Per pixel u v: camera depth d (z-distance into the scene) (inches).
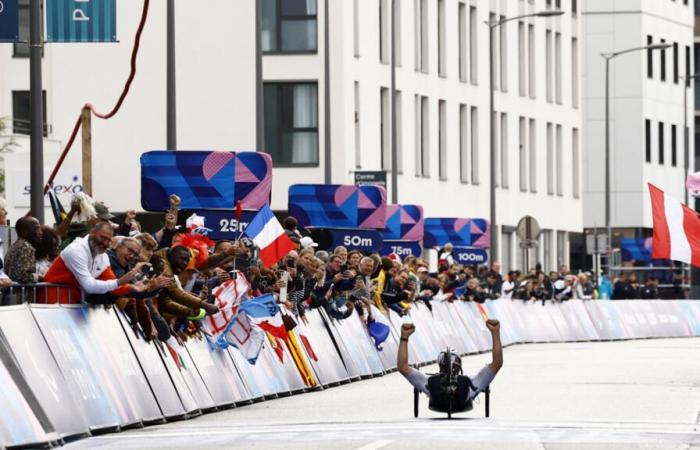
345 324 1530.5
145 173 1407.5
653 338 2689.5
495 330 993.5
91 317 971.9
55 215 1266.0
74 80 2837.1
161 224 2847.0
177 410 1048.8
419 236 2161.7
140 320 1037.8
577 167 4126.5
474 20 3518.7
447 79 3373.5
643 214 4904.0
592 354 1951.3
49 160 2797.7
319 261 1432.1
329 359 1441.9
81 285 976.9
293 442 847.7
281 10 2871.6
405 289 1718.8
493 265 2401.6
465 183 3457.2
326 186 1801.2
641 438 859.4
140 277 1034.7
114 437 909.8
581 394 1230.3
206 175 1402.6
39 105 1194.6
